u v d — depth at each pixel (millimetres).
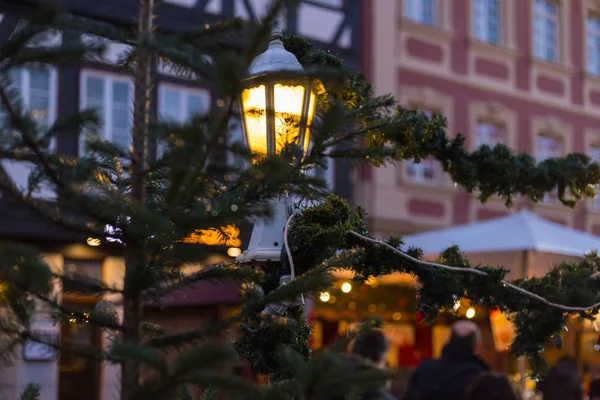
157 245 1826
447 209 13336
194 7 10078
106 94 9609
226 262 2121
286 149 1938
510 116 14648
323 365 1606
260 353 2887
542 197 3266
